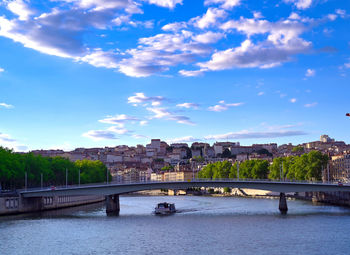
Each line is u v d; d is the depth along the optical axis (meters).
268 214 137.62
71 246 85.62
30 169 180.12
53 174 195.12
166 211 149.38
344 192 167.38
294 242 86.25
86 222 122.31
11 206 145.50
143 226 112.69
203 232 100.81
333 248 80.31
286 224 111.19
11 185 180.88
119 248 83.12
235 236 94.44
